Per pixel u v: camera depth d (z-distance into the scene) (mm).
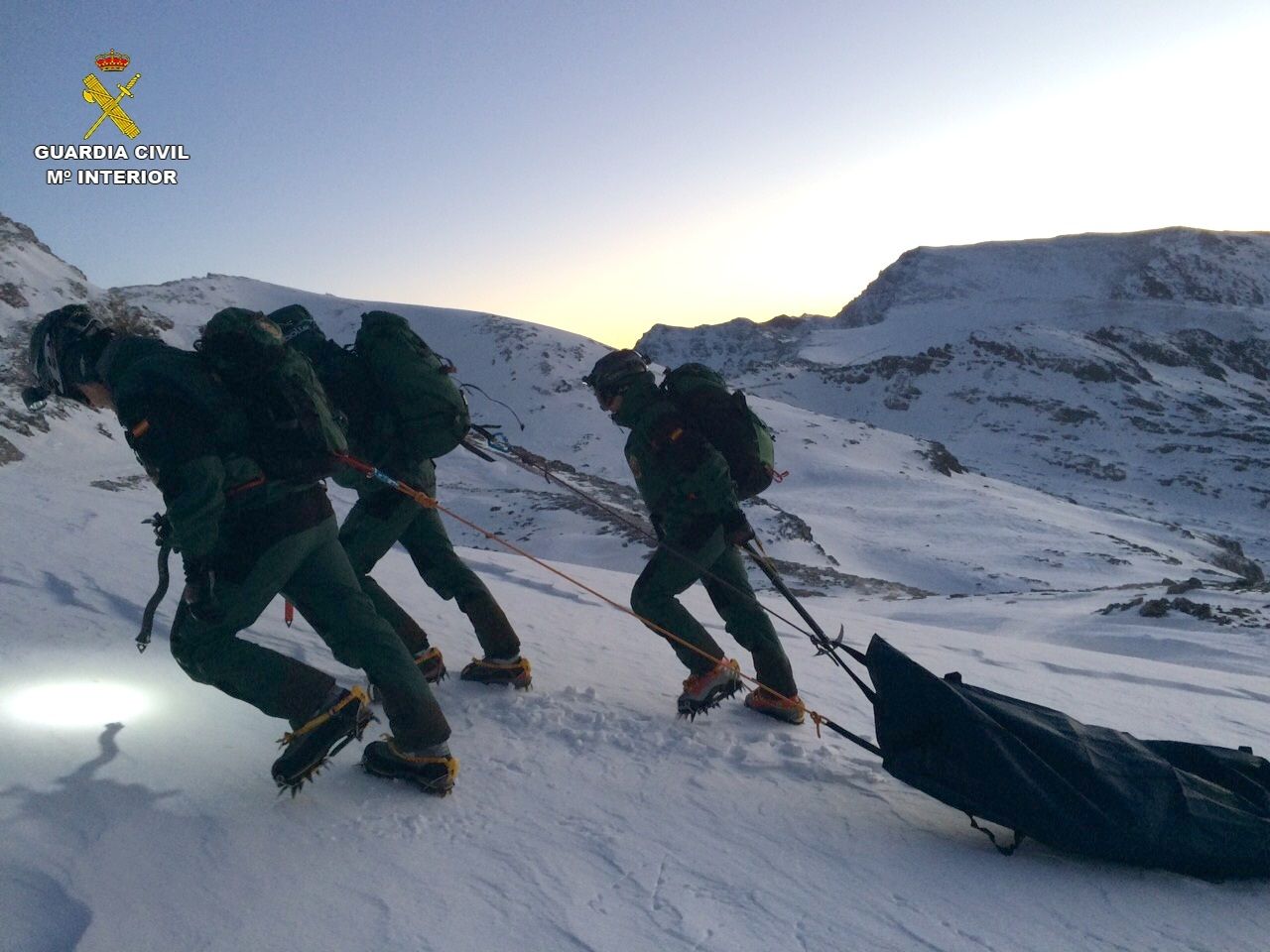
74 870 2459
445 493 34656
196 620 2857
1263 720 6336
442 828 2979
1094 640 14367
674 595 4262
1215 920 2779
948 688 3240
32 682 3697
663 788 3471
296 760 2902
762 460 4238
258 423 2885
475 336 116312
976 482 84062
